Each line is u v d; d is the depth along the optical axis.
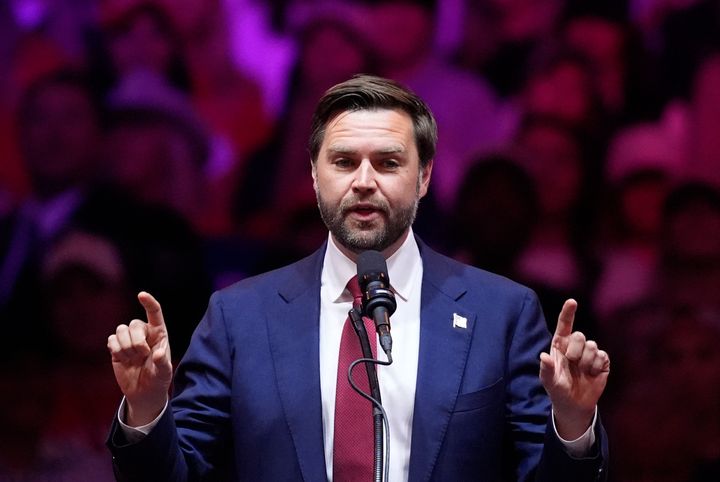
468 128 16.53
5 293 16.25
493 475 8.44
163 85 16.55
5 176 16.39
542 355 7.52
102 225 16.38
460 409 8.34
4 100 16.45
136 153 16.44
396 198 8.52
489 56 16.59
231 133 16.53
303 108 16.55
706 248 16.39
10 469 16.06
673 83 16.55
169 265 16.36
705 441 16.19
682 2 16.56
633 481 16.22
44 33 16.55
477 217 16.47
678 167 16.50
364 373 8.41
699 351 16.25
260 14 16.61
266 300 8.99
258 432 8.41
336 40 16.58
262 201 16.48
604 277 16.42
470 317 8.77
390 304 7.54
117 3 16.58
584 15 16.58
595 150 16.52
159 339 7.71
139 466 7.74
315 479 8.20
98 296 16.27
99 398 16.22
